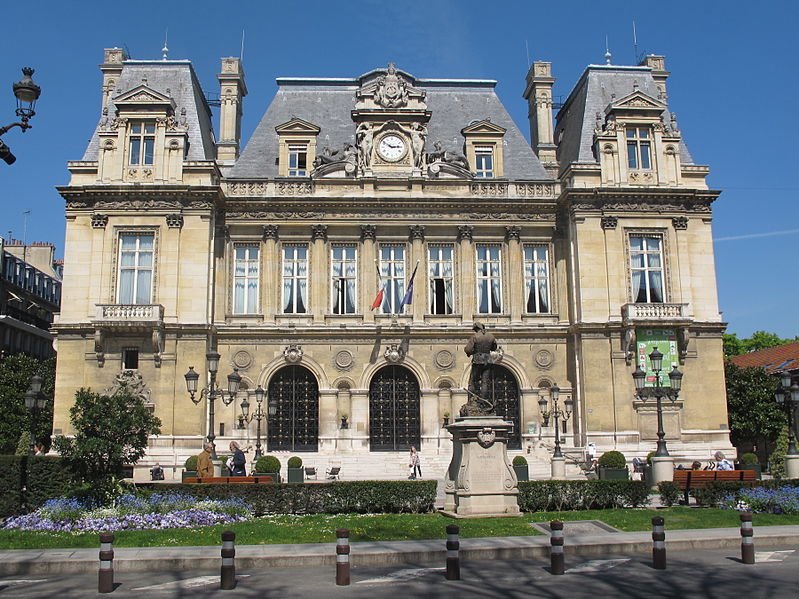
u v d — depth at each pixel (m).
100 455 26.31
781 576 17.23
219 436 45.94
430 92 56.84
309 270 49.06
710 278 48.16
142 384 44.31
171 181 46.66
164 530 23.06
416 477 42.38
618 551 20.45
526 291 49.62
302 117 54.66
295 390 47.88
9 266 68.94
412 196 49.12
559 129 59.09
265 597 15.55
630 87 53.78
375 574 17.86
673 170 49.16
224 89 55.19
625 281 47.16
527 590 16.03
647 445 45.19
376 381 48.28
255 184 49.16
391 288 49.19
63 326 45.06
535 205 49.62
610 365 46.12
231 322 47.91
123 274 46.22
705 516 25.33
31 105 19.38
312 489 27.12
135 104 47.31
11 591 16.42
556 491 26.92
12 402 52.81
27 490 27.09
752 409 51.69
